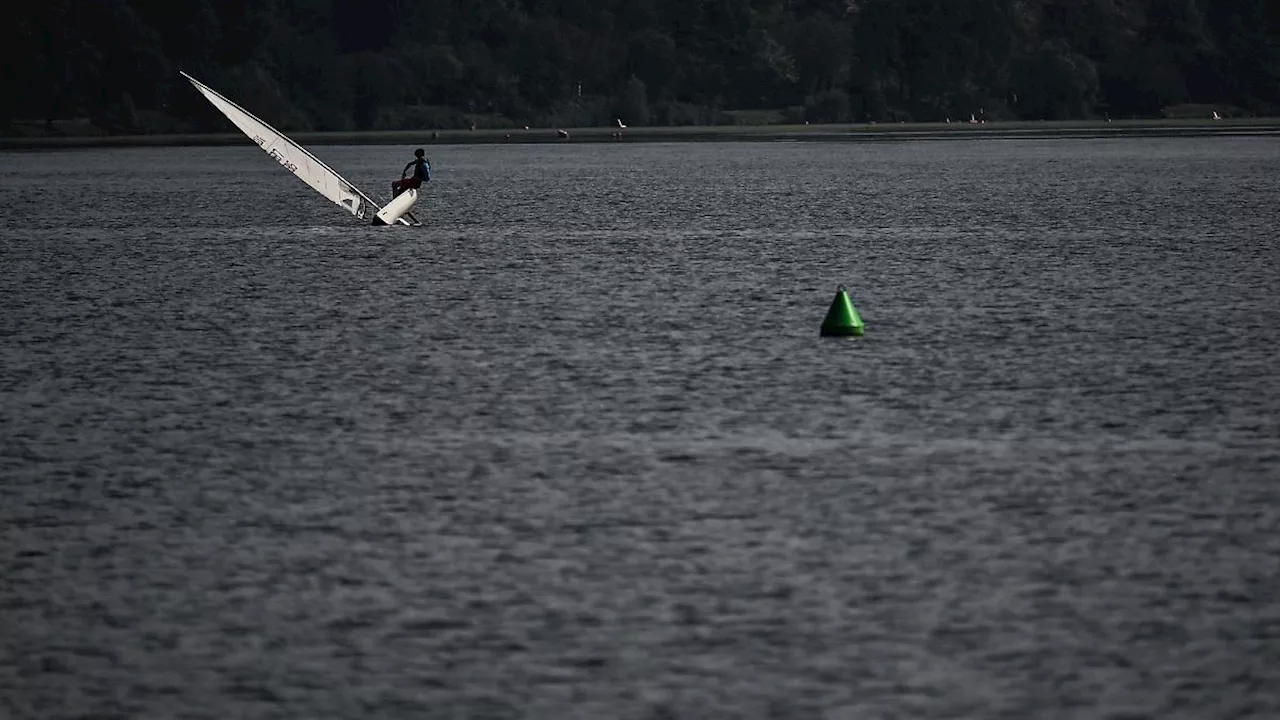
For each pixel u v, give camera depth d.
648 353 115.69
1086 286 152.38
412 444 86.88
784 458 82.06
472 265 178.00
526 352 116.94
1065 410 93.56
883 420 91.19
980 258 180.88
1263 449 83.31
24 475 81.06
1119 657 53.69
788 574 62.56
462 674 53.03
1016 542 66.50
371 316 137.25
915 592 60.28
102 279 168.00
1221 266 169.75
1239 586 60.62
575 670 53.16
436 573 63.47
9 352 119.94
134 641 56.69
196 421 93.94
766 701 50.44
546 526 69.88
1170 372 105.81
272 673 53.47
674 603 59.41
